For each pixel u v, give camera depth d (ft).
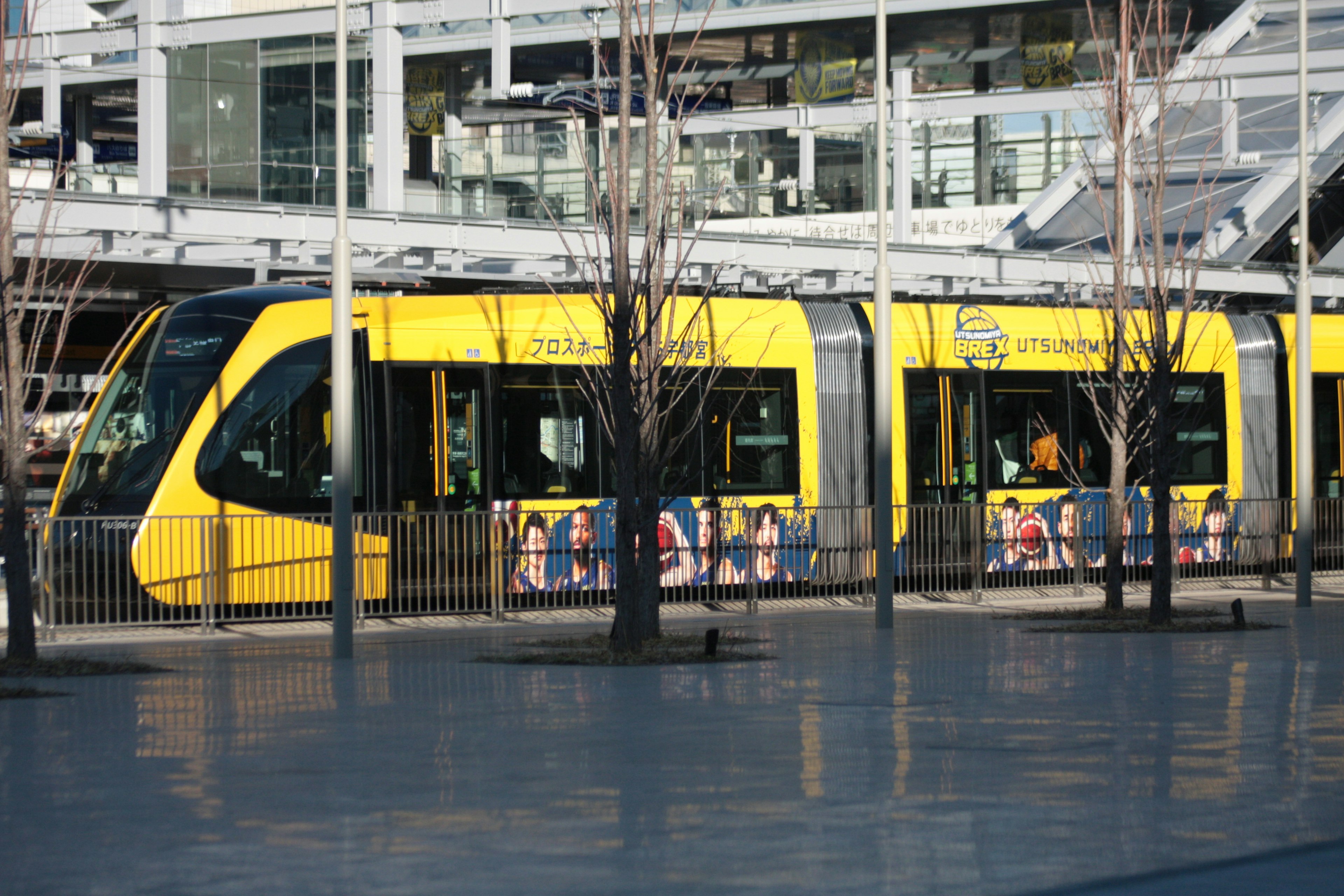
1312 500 87.25
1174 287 128.36
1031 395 99.55
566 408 88.22
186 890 24.18
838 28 201.87
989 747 37.76
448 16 178.60
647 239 63.57
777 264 119.65
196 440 80.74
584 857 26.30
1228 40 162.30
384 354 83.51
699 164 199.11
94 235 98.53
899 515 90.68
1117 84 82.48
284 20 182.19
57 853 26.76
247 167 182.09
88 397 110.22
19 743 39.17
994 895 23.77
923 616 80.53
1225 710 44.24
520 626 77.87
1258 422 106.93
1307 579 84.28
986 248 128.98
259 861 26.09
